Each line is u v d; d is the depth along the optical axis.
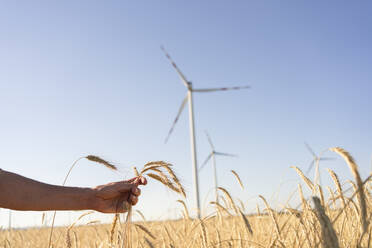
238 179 5.28
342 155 2.49
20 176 3.48
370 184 3.71
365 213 2.36
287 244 4.14
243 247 4.43
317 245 2.98
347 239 3.92
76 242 4.32
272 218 4.11
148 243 3.25
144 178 3.79
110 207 3.78
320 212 2.31
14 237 7.17
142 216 5.47
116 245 3.67
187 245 4.62
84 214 4.18
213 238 4.96
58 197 3.54
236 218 5.17
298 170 4.02
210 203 4.82
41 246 6.73
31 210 3.45
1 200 3.28
